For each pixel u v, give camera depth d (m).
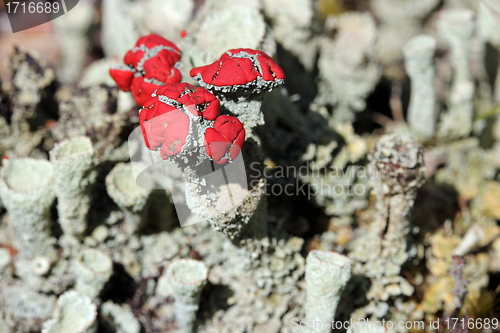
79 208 0.14
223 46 0.14
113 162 0.14
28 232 0.14
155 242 0.15
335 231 0.15
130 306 0.15
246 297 0.14
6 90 0.15
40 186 0.14
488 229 0.15
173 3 0.15
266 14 0.15
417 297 0.14
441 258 0.15
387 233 0.14
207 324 0.14
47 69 0.15
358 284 0.14
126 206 0.14
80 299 0.14
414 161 0.13
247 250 0.14
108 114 0.15
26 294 0.15
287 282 0.14
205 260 0.15
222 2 0.15
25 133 0.15
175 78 0.13
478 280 0.15
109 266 0.14
